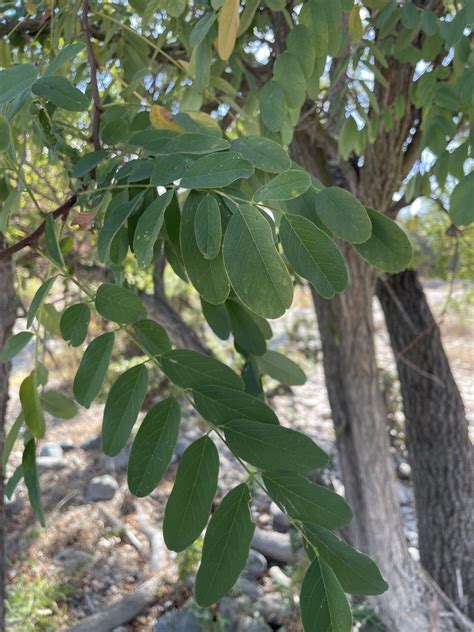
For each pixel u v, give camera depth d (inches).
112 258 9.5
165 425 7.9
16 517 54.5
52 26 13.0
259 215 7.2
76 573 47.6
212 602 7.2
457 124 17.4
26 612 41.6
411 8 13.9
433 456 39.6
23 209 21.3
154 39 18.1
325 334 34.3
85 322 8.7
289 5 14.6
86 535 53.1
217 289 8.0
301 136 26.2
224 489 53.0
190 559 44.7
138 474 7.7
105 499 59.1
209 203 7.6
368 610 36.3
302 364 89.7
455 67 14.2
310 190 8.5
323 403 86.0
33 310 8.0
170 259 10.7
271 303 7.0
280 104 11.1
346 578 7.5
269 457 7.6
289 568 46.3
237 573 7.4
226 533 7.5
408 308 39.8
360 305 31.1
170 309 38.3
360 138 18.5
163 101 14.8
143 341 8.4
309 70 11.0
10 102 8.5
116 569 48.9
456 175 14.5
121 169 9.0
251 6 11.6
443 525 39.5
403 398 41.3
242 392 8.0
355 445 33.9
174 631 40.1
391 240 8.2
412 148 24.8
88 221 9.8
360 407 33.3
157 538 51.9
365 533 35.0
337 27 10.8
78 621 43.0
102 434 8.0
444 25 13.1
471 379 105.0
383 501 34.3
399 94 20.8
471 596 38.8
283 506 7.7
